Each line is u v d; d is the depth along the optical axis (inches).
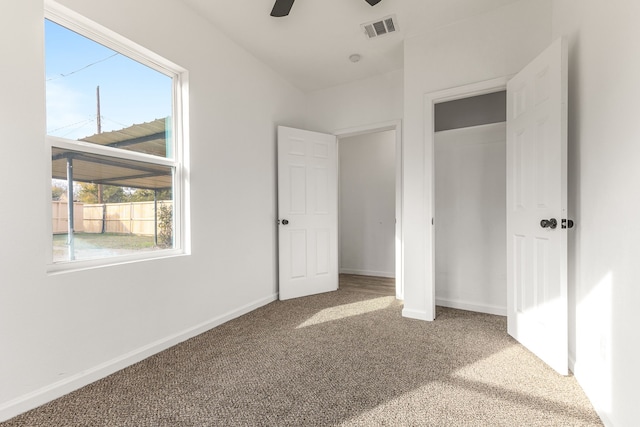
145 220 86.5
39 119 60.9
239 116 117.0
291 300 137.6
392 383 68.1
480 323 106.2
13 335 56.9
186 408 59.6
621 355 49.3
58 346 63.4
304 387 66.7
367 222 201.2
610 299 53.5
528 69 83.7
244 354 82.9
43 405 60.3
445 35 106.1
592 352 61.1
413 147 111.9
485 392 64.4
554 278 72.9
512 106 91.9
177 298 90.8
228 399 62.5
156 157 88.7
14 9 57.4
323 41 115.0
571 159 73.6
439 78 107.1
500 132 116.3
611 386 52.4
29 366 59.0
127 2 77.2
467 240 122.7
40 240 60.8
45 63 63.9
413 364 76.7
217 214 106.1
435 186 129.3
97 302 70.6
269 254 134.3
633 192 46.4
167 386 67.3
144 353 80.6
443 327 102.5
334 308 125.0
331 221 155.8
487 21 99.3
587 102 65.0
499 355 81.4
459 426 54.1
